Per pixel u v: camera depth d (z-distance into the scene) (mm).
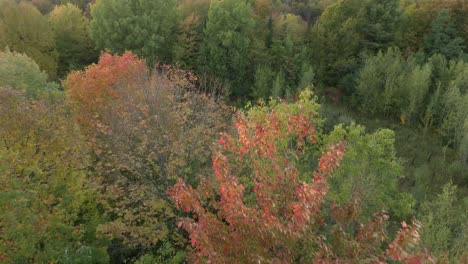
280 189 8750
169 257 16625
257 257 7695
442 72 40500
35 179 15398
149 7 45000
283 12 62844
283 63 45938
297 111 17109
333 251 8258
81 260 14273
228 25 43875
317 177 8352
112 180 19609
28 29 41844
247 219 7906
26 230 12445
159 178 18297
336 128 19172
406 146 37844
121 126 19219
